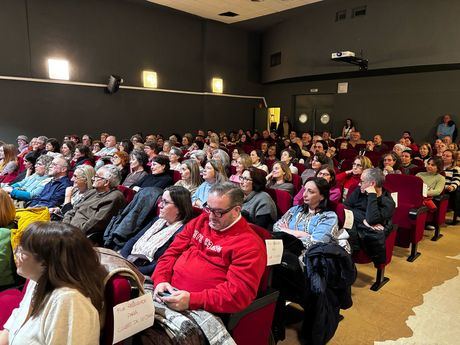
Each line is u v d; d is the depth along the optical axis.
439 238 3.95
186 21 9.84
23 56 7.33
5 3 7.01
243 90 11.35
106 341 1.17
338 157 6.66
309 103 10.63
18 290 1.84
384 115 8.90
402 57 7.23
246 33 11.11
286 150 4.85
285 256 2.08
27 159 4.48
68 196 3.33
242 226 1.64
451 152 4.61
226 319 1.48
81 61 8.13
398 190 3.47
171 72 9.74
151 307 1.25
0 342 1.29
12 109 7.32
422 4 6.83
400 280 2.91
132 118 9.16
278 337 2.08
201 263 1.64
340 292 2.05
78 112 8.23
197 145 6.91
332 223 2.27
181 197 2.10
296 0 8.04
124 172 4.48
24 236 1.10
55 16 7.66
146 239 2.18
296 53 9.45
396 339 2.12
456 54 6.56
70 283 1.07
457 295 2.66
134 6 8.82
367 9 7.64
